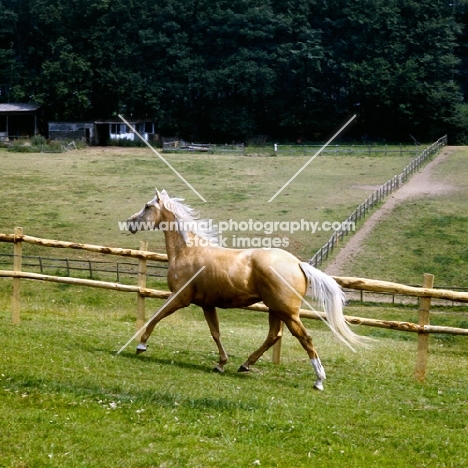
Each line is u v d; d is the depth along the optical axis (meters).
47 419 9.74
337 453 9.24
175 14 88.12
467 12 96.25
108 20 87.88
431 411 11.18
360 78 83.56
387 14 87.06
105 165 65.69
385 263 37.03
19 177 58.88
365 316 27.91
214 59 88.25
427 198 51.00
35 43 93.19
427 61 85.56
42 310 20.34
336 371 13.53
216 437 9.59
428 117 84.69
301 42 86.44
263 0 90.88
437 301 30.72
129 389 11.12
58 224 44.25
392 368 13.99
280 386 12.09
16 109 83.12
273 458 8.98
